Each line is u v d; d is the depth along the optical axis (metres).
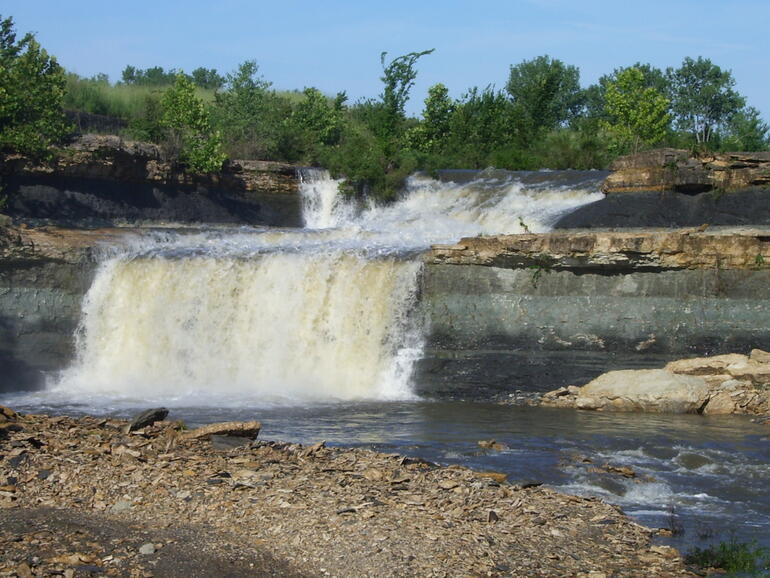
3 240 31.20
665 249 28.02
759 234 27.78
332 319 30.83
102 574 10.49
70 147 38.66
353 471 15.70
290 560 11.38
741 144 58.56
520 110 58.00
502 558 11.91
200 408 26.25
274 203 44.00
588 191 38.66
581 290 28.89
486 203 40.91
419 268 30.20
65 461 15.02
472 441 20.98
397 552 11.70
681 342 27.95
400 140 54.81
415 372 29.52
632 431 22.70
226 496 13.68
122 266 32.31
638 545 12.98
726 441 21.33
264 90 60.97
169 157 41.12
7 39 43.41
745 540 13.59
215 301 31.73
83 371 31.70
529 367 28.72
